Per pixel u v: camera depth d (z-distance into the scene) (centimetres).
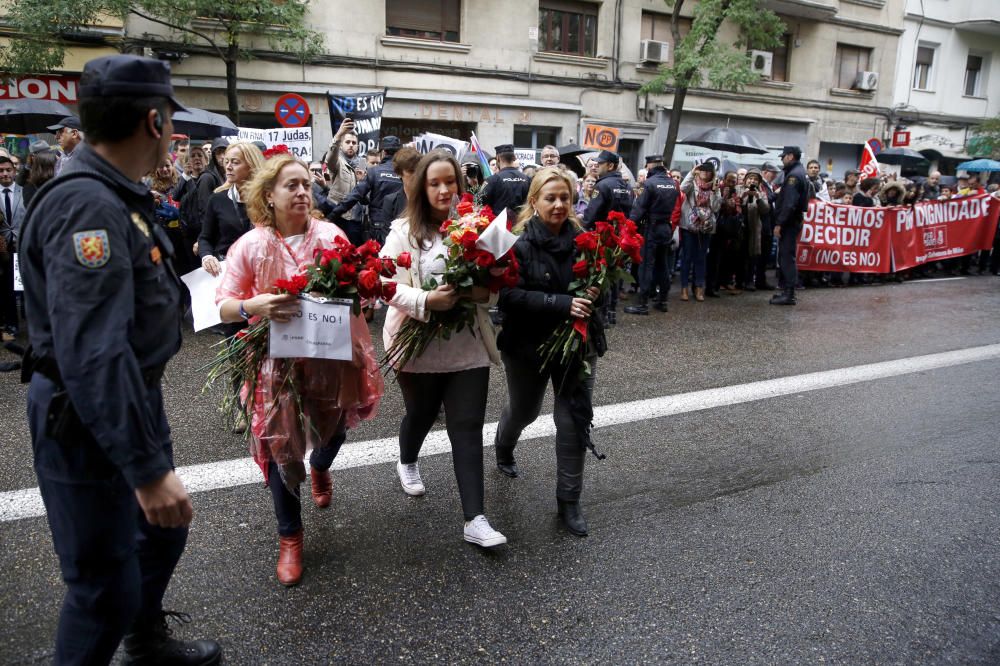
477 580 294
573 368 328
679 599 283
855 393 548
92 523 178
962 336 755
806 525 343
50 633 254
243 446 420
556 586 291
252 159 437
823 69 2000
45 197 166
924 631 265
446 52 1472
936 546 326
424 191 311
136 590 192
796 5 1831
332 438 331
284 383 276
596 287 317
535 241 323
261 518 340
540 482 387
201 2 1065
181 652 234
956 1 2194
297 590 284
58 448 174
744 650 253
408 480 366
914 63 2175
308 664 242
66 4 986
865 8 2022
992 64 2350
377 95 1030
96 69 169
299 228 294
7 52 1058
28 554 302
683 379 579
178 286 196
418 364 315
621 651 252
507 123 1564
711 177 913
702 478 394
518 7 1530
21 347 584
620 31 1658
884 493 379
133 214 177
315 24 1340
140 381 163
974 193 1305
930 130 2255
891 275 1182
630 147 1769
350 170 791
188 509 171
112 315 160
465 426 317
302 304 262
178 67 1232
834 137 2067
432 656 247
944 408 517
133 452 160
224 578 290
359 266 269
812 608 278
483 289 301
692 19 1755
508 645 254
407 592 285
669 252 912
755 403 521
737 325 792
